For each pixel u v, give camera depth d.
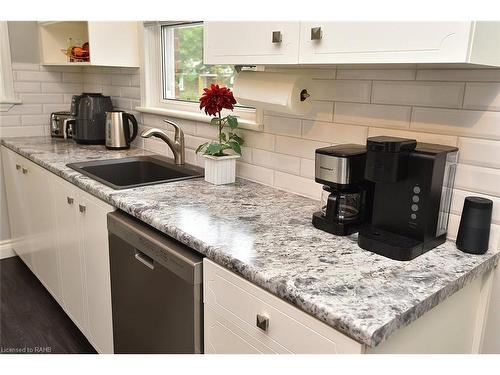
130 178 2.30
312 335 0.90
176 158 2.17
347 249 1.16
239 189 1.76
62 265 2.18
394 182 1.11
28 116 2.97
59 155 2.33
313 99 1.56
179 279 1.25
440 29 0.89
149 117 2.50
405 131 1.32
